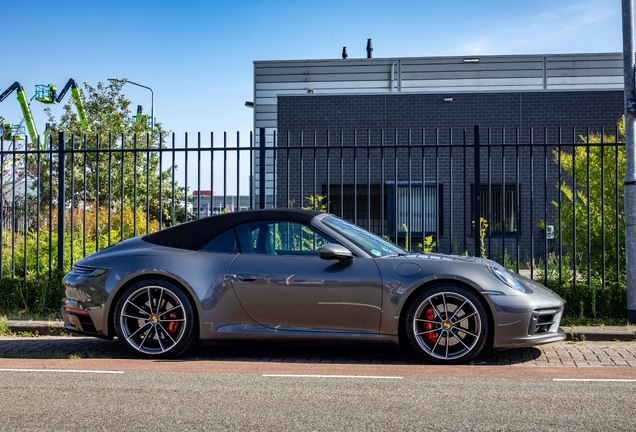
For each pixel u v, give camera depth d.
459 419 3.68
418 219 16.16
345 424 3.59
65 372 5.09
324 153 16.53
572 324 7.14
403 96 16.47
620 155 9.00
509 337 5.36
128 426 3.56
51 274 8.33
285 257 5.68
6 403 4.07
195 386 4.57
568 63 18.27
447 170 16.25
